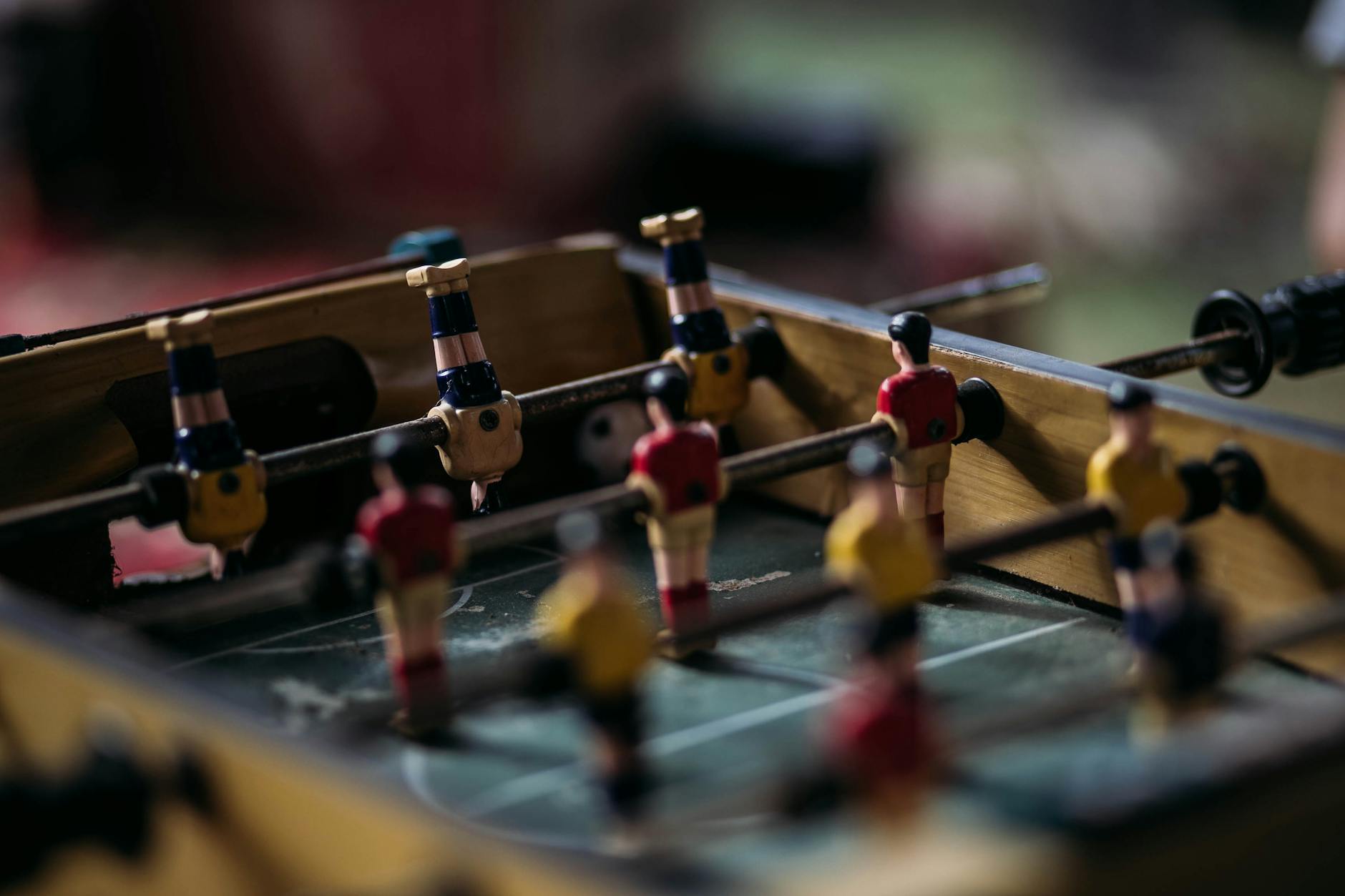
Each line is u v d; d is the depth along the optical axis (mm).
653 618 965
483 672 932
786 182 3311
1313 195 3268
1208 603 797
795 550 1041
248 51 3553
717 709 882
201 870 794
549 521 878
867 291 3141
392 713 882
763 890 725
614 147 3430
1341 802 759
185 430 924
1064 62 3564
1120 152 3344
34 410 1007
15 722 839
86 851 821
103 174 3611
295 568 854
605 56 3391
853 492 1052
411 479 852
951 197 3215
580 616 773
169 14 3588
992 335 2697
